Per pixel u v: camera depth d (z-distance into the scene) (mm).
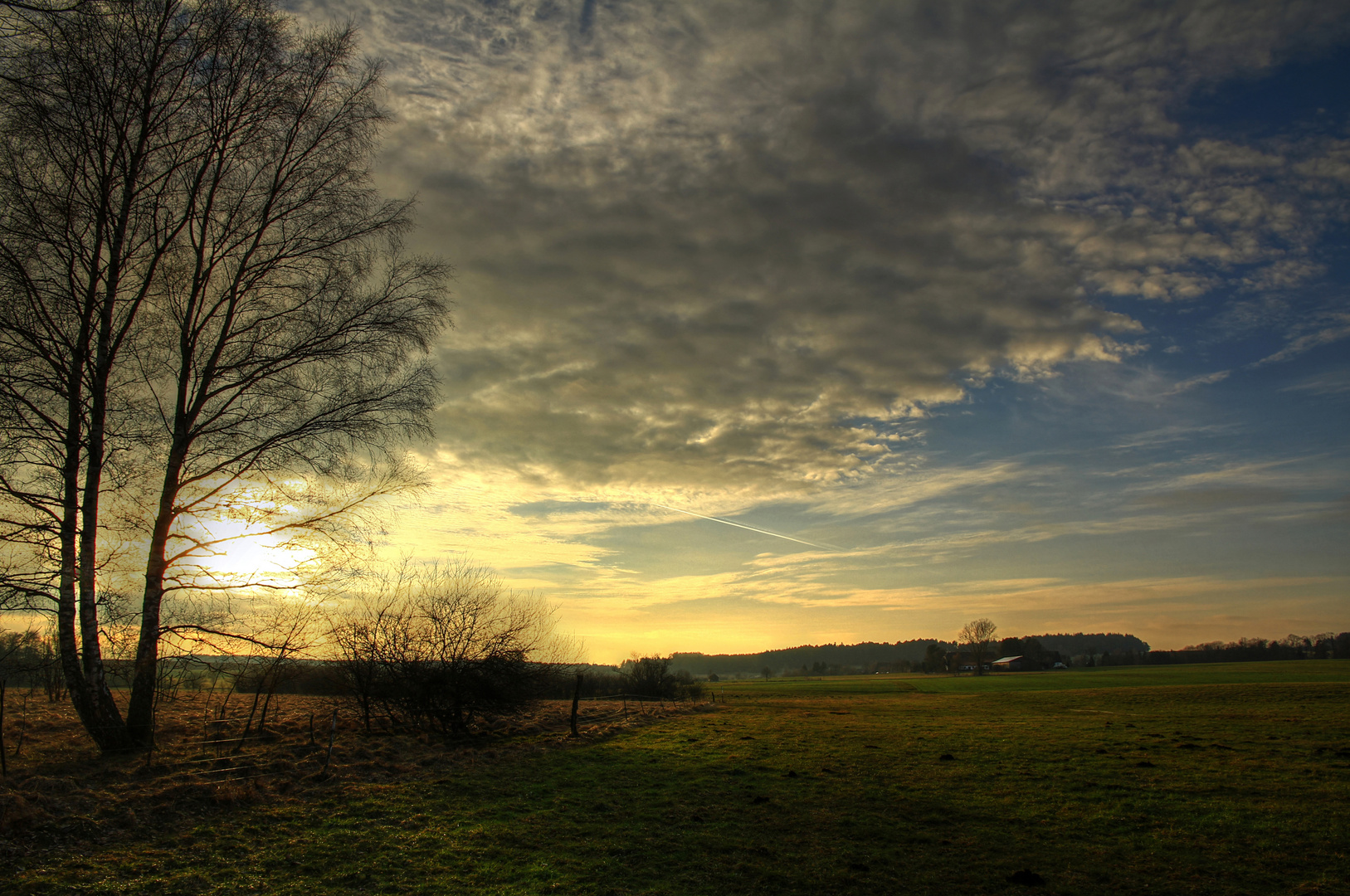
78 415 14172
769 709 41125
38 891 7344
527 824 11242
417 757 16000
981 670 139375
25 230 13531
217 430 15555
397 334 16672
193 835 9516
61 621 13898
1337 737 21828
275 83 15891
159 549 15242
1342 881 9156
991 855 10344
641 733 23688
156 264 14992
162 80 14812
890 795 14227
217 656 15945
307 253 16391
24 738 15094
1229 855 10328
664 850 10312
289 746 15680
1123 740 22234
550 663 21281
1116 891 8898
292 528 16375
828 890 8875
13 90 12961
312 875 8508
